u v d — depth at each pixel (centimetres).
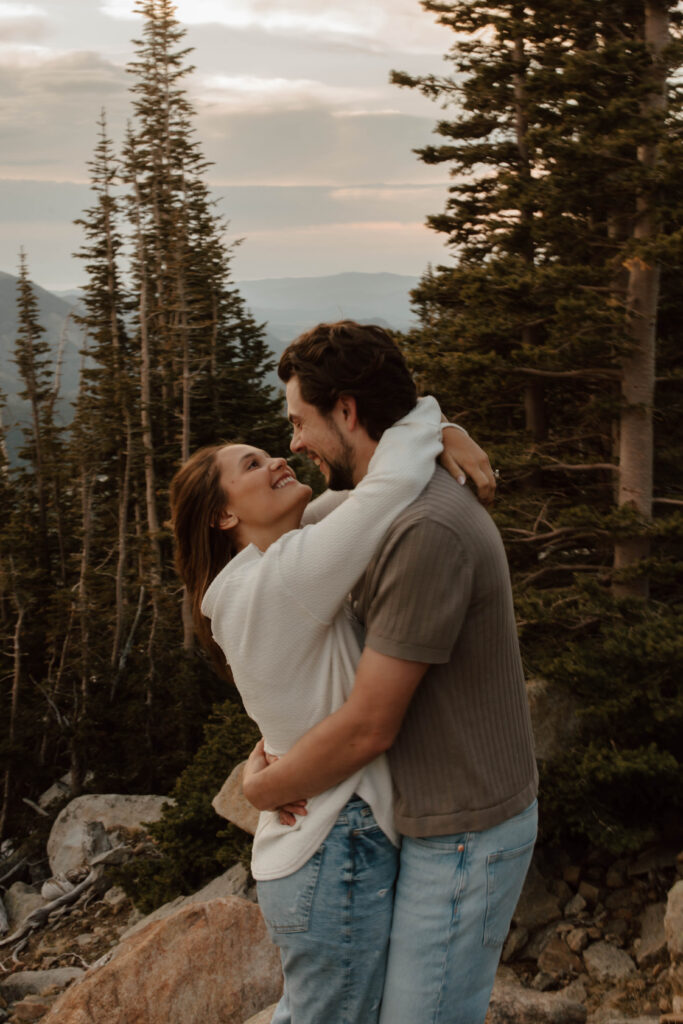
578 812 901
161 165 5103
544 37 1551
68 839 2192
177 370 4294
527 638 1264
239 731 1616
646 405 1362
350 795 188
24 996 1231
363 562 174
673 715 952
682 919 545
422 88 1870
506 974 767
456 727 181
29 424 5216
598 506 1505
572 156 1326
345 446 190
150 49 5016
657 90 1342
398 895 192
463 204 1920
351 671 187
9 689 4097
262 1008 503
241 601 186
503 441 1592
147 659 3653
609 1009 675
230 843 1270
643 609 1177
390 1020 194
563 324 1356
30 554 4784
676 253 1211
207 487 201
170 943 522
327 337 186
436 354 1594
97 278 5294
